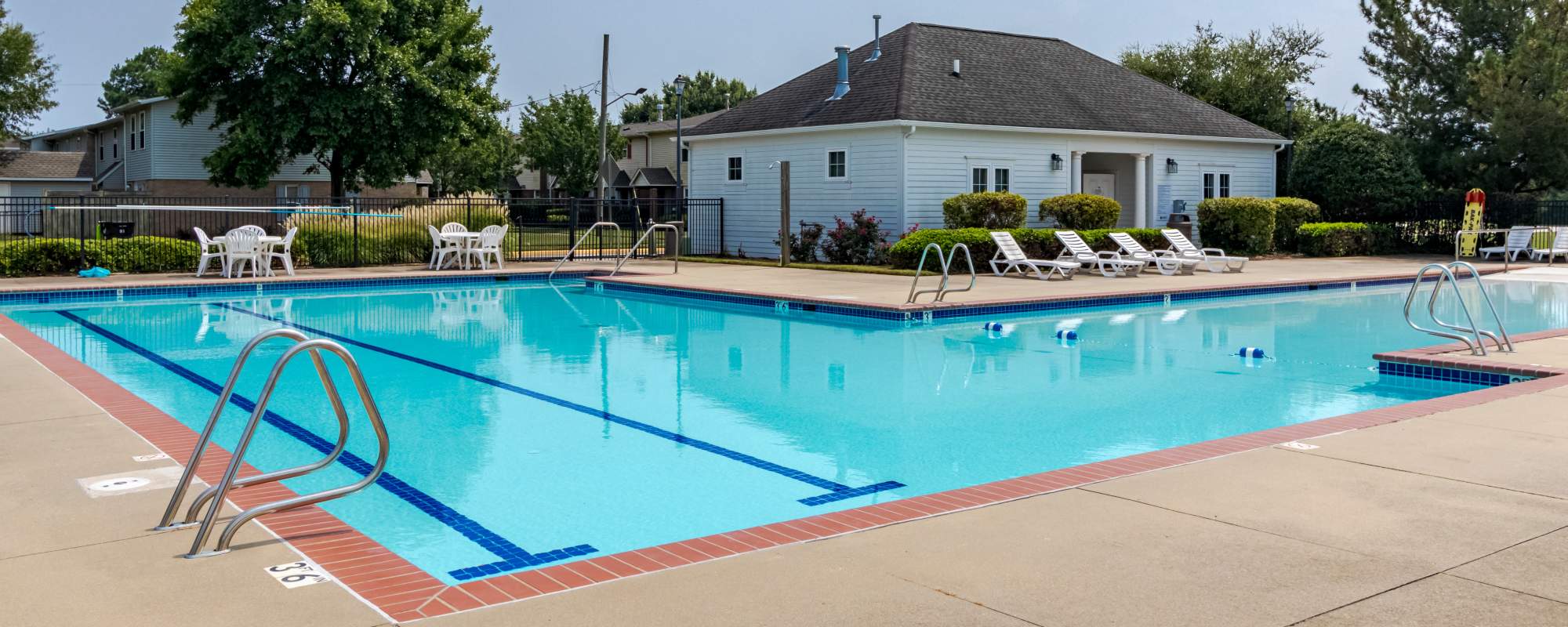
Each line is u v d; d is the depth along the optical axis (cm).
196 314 1582
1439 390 955
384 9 3170
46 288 1697
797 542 439
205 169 3522
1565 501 494
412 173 3494
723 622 352
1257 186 2969
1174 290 1730
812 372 1062
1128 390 957
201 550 429
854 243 2352
